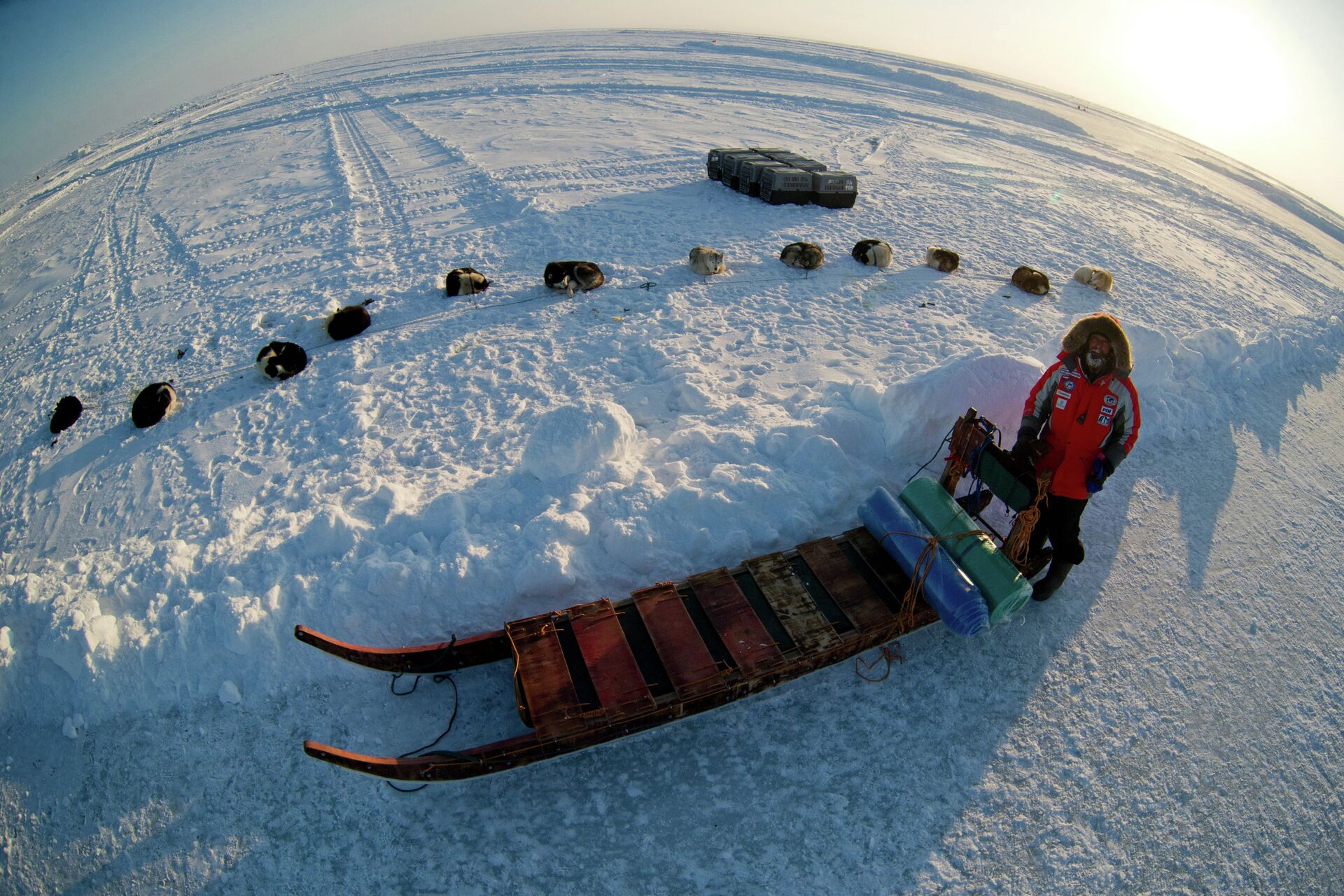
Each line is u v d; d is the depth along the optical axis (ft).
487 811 11.62
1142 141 81.66
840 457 17.16
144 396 22.80
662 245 34.32
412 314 28.40
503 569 14.52
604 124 61.77
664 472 17.25
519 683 11.96
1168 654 14.46
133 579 15.25
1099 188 53.52
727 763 12.22
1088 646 14.39
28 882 11.45
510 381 22.85
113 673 13.53
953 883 10.71
